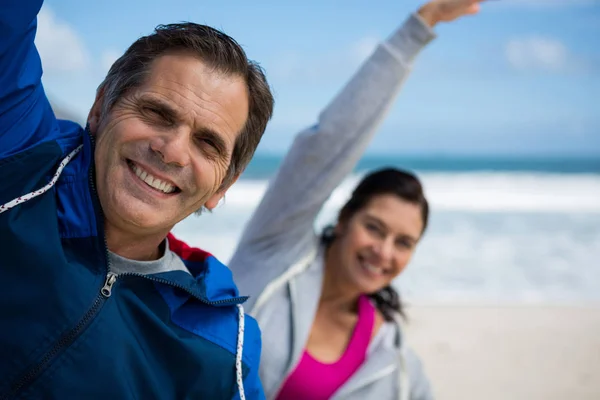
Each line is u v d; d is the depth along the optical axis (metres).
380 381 2.96
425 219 3.04
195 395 1.72
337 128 2.79
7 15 1.59
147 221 1.61
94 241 1.63
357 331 3.02
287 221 2.89
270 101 1.79
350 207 3.04
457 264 12.39
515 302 9.09
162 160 1.59
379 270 2.96
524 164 62.84
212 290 1.84
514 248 14.43
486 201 24.53
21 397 1.52
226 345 1.81
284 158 2.92
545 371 6.24
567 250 14.19
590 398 5.62
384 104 2.84
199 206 1.74
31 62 1.72
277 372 2.80
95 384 1.56
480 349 6.80
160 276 1.71
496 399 5.53
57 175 1.63
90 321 1.58
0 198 1.57
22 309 1.53
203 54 1.61
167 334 1.69
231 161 1.76
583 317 8.20
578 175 44.44
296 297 2.88
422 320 7.85
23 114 1.67
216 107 1.61
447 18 2.91
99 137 1.64
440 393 5.62
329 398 2.88
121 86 1.63
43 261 1.55
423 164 62.44
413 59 2.89
